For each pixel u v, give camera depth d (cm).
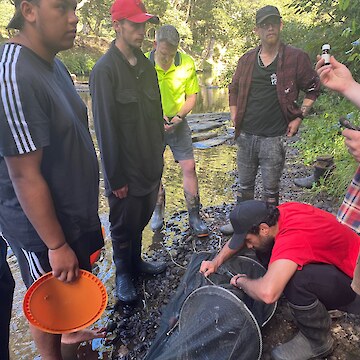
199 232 345
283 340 214
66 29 147
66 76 177
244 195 347
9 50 141
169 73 320
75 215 171
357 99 148
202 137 769
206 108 1259
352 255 198
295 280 187
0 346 168
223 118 979
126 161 235
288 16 1080
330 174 421
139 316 251
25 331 243
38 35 146
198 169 571
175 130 338
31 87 139
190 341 181
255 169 335
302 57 296
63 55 2195
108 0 2575
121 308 259
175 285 279
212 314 186
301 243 189
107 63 216
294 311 194
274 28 288
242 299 205
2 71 135
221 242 337
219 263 222
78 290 169
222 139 770
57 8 142
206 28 2917
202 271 224
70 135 158
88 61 2264
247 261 228
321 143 563
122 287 265
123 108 222
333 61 152
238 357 181
